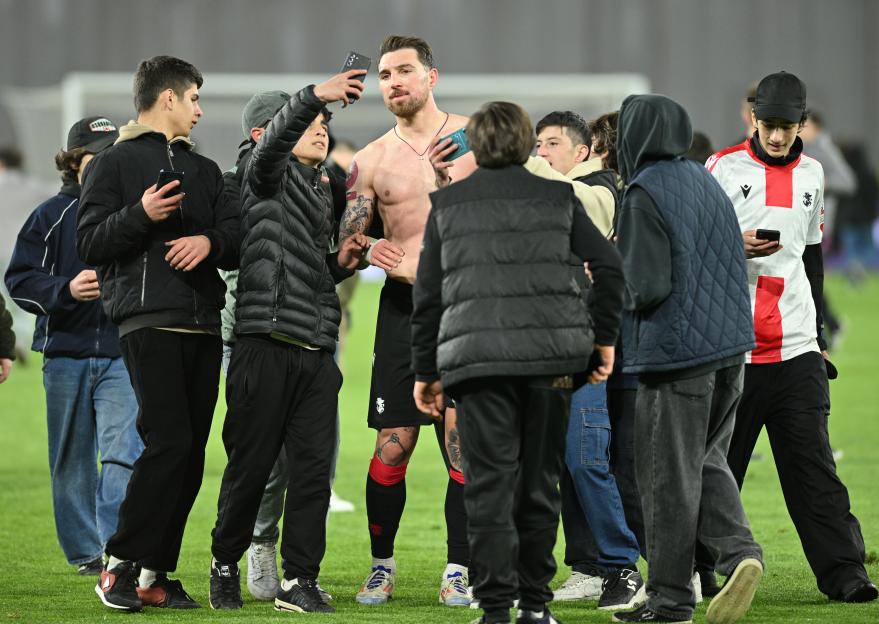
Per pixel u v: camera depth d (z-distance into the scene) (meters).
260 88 75.25
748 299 16.00
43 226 20.27
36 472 31.33
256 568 18.56
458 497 18.20
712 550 16.00
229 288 19.62
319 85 16.33
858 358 53.50
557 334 14.29
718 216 15.91
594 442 17.88
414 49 18.83
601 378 14.91
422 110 19.05
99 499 19.72
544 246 14.44
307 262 17.34
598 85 72.00
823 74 113.69
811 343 18.25
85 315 20.20
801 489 17.84
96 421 20.47
